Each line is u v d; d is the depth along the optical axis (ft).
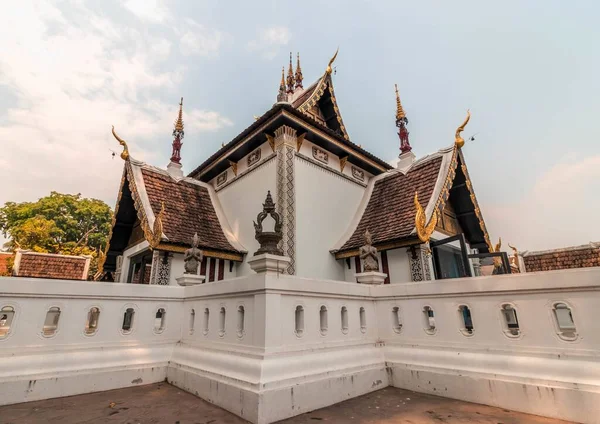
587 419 11.83
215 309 18.08
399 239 31.45
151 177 39.24
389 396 15.98
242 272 36.45
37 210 109.09
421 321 18.28
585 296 13.38
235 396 13.43
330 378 15.03
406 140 49.37
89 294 18.10
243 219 39.09
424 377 16.62
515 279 15.15
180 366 17.89
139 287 19.85
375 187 44.24
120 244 46.50
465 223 42.91
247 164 40.96
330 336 17.03
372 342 19.20
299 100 46.91
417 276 30.58
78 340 17.40
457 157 36.91
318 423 12.55
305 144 38.24
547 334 14.07
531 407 13.15
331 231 37.88
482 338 15.88
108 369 17.15
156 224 30.60
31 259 66.03
